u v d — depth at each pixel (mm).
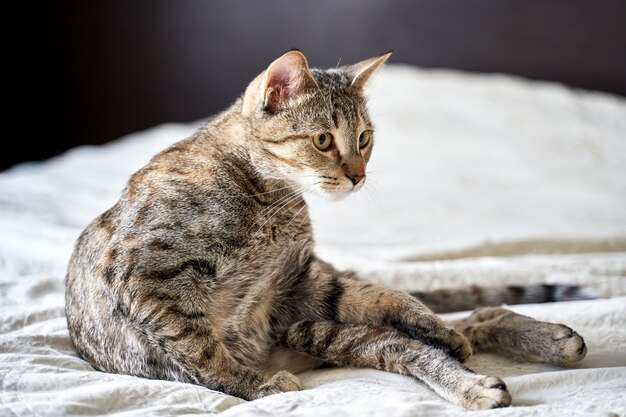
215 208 931
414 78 2129
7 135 2254
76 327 944
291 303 1004
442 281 1161
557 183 1681
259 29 2330
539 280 1167
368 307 968
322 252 1265
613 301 1024
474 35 2256
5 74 2230
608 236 1335
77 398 813
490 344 964
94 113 2318
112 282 896
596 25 2178
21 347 931
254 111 1001
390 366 903
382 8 2285
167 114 2361
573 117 1983
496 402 819
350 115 1023
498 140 1887
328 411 790
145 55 2322
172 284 887
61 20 2258
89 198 1543
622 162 1791
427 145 1858
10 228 1344
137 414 799
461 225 1439
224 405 830
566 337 917
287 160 990
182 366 879
